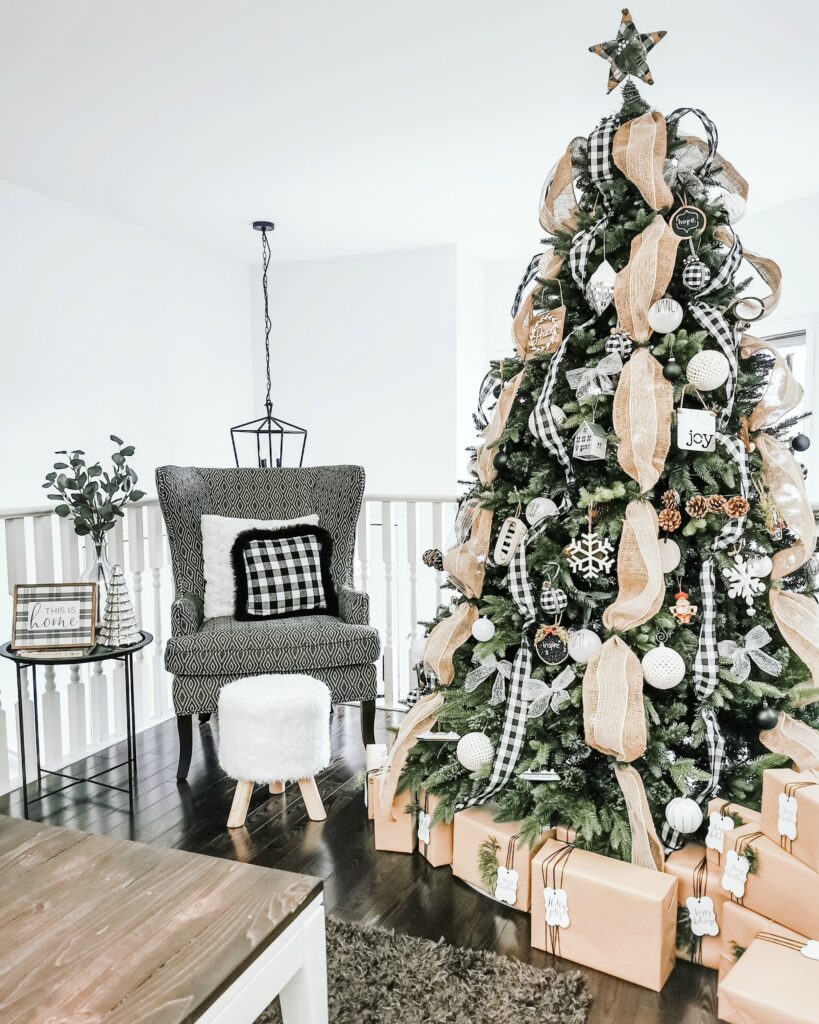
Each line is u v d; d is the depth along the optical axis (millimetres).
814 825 1464
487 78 2711
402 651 3879
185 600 2852
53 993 983
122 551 3092
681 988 1583
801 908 1479
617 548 1814
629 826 1733
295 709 2277
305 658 2678
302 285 5211
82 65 2564
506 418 1910
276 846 2211
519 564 1803
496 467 1920
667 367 1707
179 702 2629
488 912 1860
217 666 2627
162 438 4574
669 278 1701
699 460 1733
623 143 1803
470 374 5047
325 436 5227
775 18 2377
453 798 1991
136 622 2936
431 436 4906
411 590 3414
